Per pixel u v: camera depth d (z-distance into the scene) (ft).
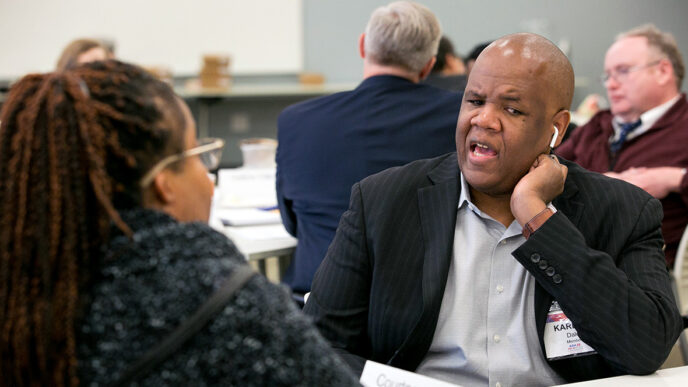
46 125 3.29
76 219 3.27
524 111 5.37
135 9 32.30
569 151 13.17
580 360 5.63
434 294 5.61
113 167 3.37
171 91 3.74
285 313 3.39
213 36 32.81
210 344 3.21
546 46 5.46
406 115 9.19
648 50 12.00
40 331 3.21
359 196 6.15
